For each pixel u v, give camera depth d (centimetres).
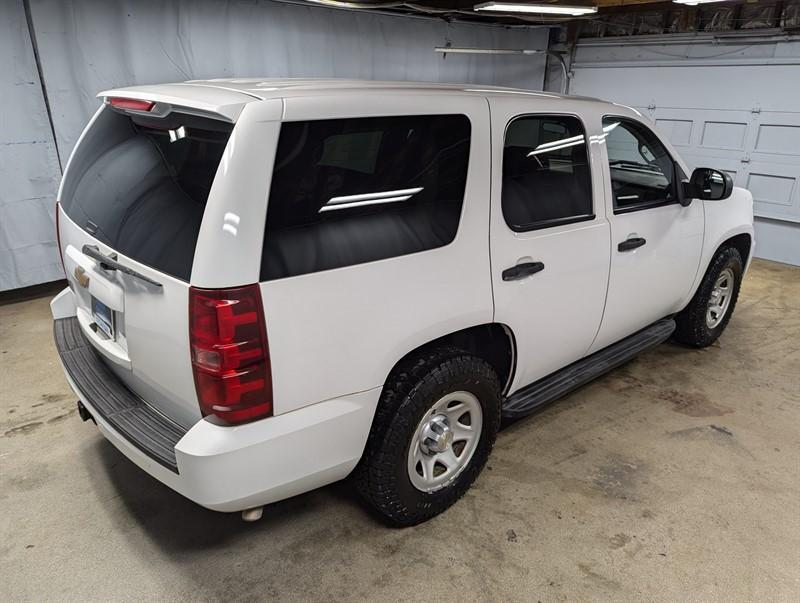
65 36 457
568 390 280
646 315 327
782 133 617
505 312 229
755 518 241
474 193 210
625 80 749
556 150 248
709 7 654
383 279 184
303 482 186
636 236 291
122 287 180
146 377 186
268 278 159
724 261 373
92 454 271
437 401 212
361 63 683
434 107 197
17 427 291
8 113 439
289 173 162
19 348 378
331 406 182
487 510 240
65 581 202
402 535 226
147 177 180
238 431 164
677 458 279
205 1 533
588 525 234
